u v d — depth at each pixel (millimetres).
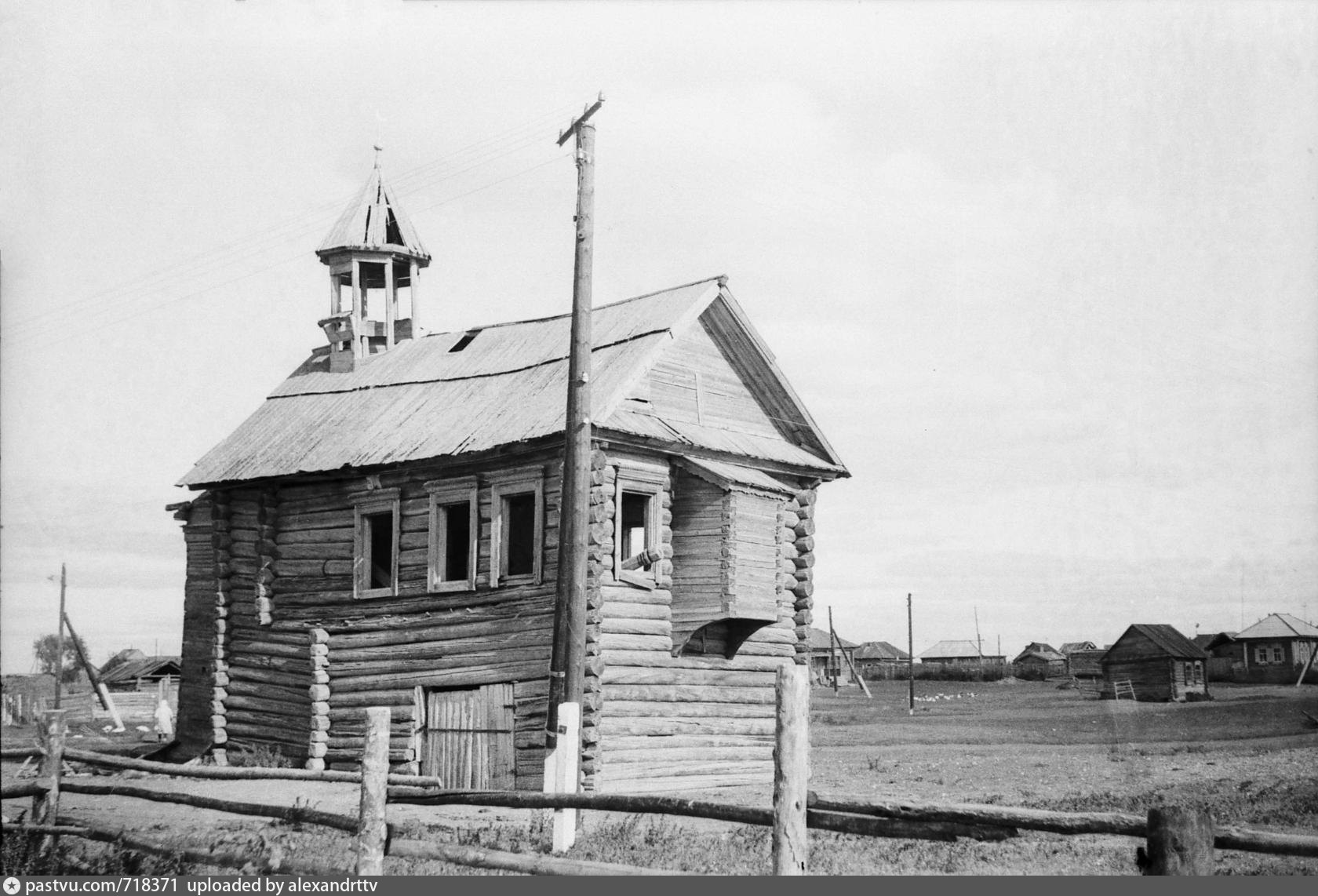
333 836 15898
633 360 24312
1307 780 21625
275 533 27812
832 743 34562
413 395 27969
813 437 28109
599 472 22969
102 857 14648
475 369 27938
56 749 16141
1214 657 59500
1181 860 8523
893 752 31109
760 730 25578
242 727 27797
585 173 20734
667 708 23828
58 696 39031
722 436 26172
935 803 9961
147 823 17938
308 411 29516
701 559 24359
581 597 19562
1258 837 8805
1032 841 15422
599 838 15344
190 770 15406
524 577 23578
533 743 22781
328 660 26219
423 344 30828
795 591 27281
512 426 23906
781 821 10266
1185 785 21156
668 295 26875
